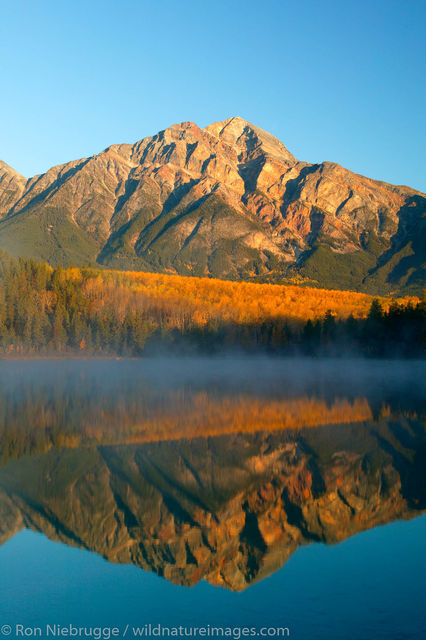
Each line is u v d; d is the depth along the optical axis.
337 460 33.25
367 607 16.03
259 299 194.75
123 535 21.84
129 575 18.45
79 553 20.12
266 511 24.42
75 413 51.88
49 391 71.25
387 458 33.72
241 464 32.34
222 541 21.08
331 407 56.44
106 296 152.75
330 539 21.09
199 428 44.19
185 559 19.56
